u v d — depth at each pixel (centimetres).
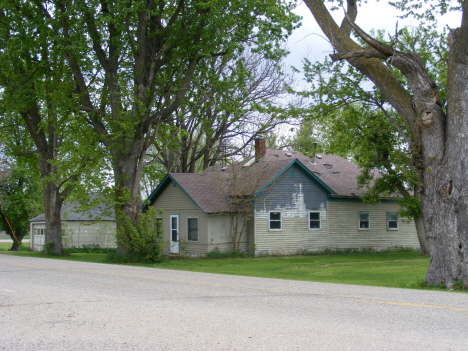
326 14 1634
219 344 592
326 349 567
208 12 2219
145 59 2372
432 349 566
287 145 4153
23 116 2794
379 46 1455
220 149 4091
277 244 2875
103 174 2373
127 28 2217
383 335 639
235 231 2795
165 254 3038
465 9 1305
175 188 3011
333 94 2059
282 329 678
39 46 2533
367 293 1062
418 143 1452
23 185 4531
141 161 2448
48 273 1491
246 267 2147
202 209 2711
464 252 1348
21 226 4503
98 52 2367
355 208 3186
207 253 2698
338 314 794
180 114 2586
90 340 616
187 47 2297
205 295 1021
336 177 3356
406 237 3356
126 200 2383
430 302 926
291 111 2120
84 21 2247
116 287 1154
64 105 2370
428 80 1426
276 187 2908
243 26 2322
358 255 2903
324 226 3045
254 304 898
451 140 1366
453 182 1361
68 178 2895
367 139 2505
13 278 1342
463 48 1331
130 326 699
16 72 2547
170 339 619
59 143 2908
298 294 1041
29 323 722
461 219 1358
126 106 2305
